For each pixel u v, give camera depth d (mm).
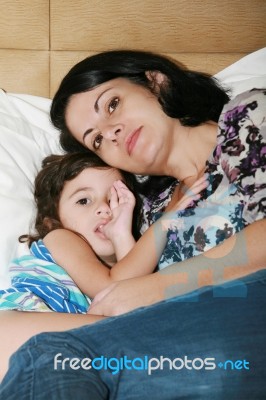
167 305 900
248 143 1107
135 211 1427
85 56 1597
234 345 828
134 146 1310
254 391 809
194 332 845
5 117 1472
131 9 1573
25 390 740
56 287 1190
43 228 1339
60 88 1419
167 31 1594
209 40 1611
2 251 1238
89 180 1380
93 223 1351
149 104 1320
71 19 1568
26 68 1595
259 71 1573
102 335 844
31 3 1549
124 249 1298
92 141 1393
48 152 1524
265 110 1123
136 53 1389
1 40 1570
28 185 1374
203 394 798
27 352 794
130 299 1040
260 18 1601
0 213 1274
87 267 1237
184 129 1319
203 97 1381
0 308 1113
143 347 833
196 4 1582
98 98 1354
